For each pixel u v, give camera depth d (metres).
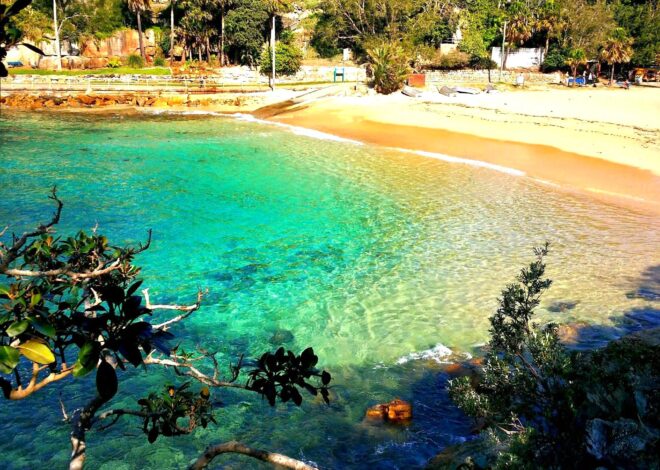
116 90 52.44
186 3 63.84
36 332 3.36
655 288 13.91
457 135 35.28
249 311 12.87
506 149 31.58
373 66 55.50
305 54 72.06
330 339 11.66
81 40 62.94
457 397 7.10
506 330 6.74
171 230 18.19
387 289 14.11
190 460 8.00
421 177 25.98
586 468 5.00
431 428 8.68
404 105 47.09
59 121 40.97
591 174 26.48
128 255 4.85
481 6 79.88
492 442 6.87
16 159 27.77
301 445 8.30
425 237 18.02
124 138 34.59
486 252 16.66
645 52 75.00
